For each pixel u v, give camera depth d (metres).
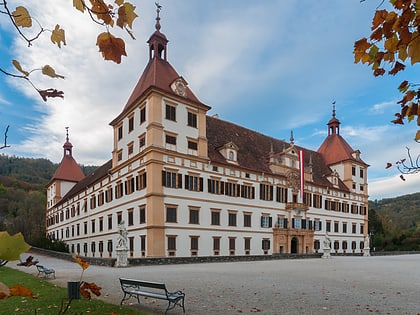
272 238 48.81
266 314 10.46
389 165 3.58
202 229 40.09
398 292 14.90
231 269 26.12
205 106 42.19
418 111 3.12
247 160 48.94
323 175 64.19
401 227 98.94
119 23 2.15
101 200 49.12
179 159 38.97
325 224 58.69
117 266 27.69
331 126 73.62
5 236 1.33
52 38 1.82
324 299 12.97
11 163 122.06
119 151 44.25
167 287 15.88
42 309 9.94
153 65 42.28
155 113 37.31
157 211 36.06
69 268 27.34
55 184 77.81
